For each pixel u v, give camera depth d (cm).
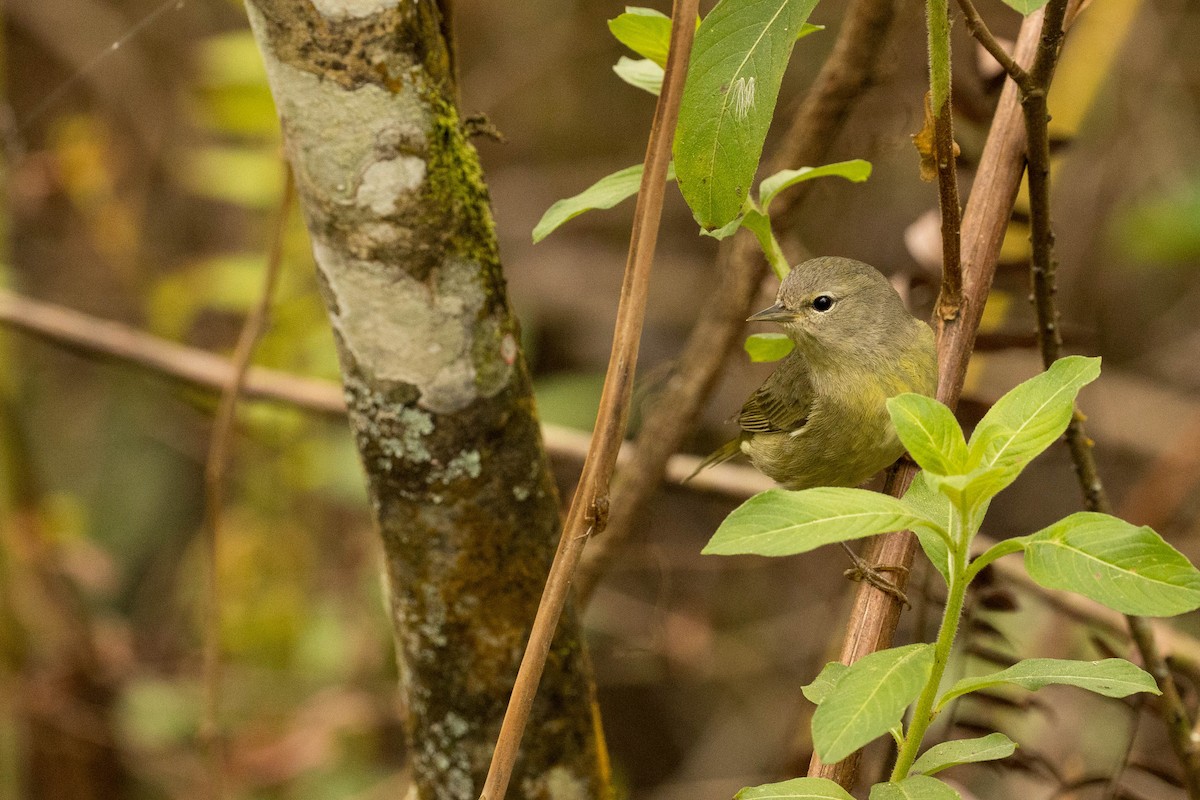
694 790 1405
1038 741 1001
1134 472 1414
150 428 1582
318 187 517
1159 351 1465
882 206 1329
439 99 523
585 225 1686
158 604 1523
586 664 603
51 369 1602
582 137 1684
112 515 1556
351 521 1266
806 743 903
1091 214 1416
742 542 364
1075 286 1434
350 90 504
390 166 511
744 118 450
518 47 1666
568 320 1617
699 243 1645
